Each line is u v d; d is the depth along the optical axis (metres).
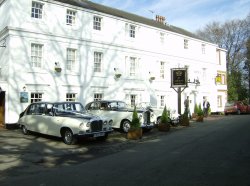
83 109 16.08
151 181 7.48
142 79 28.50
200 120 26.58
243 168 8.68
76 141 14.05
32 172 9.06
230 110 38.44
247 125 21.56
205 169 8.62
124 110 18.61
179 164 9.36
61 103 15.49
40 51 21.27
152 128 20.19
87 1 28.83
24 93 20.06
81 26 23.67
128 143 14.71
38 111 15.82
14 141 14.70
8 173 8.94
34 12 21.14
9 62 19.56
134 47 27.75
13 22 19.91
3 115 19.84
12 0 19.92
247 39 54.78
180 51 33.50
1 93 20.16
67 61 22.77
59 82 21.98
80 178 8.03
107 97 25.17
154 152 11.77
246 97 54.78
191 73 35.22
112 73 25.69
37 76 20.81
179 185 7.09
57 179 8.01
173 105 32.03
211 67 39.06
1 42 21.03
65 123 14.16
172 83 24.25
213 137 15.60
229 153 10.99
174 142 14.34
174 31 33.56
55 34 21.91
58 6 22.33
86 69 23.78
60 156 11.62
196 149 12.05
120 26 26.67
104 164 9.82
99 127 14.42
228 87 50.16
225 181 7.37
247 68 56.03
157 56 30.33
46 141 14.85
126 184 7.27
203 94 37.41
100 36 24.95
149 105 23.19
